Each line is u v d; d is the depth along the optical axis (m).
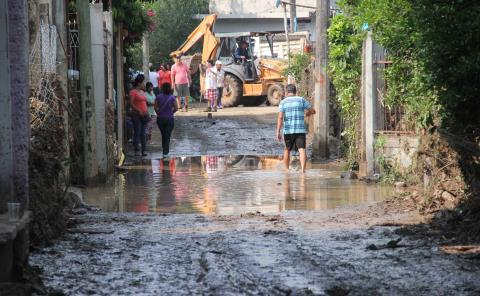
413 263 21.80
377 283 19.70
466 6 27.53
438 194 30.67
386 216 30.55
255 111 93.38
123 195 39.41
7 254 18.36
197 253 23.77
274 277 20.44
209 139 69.38
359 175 45.38
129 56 72.31
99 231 27.69
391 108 43.31
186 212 33.81
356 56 48.50
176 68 97.00
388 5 32.62
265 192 39.97
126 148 63.59
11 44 20.64
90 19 43.41
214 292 18.92
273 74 103.38
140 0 66.38
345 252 23.55
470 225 25.86
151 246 24.92
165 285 19.73
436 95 32.50
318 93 56.00
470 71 27.67
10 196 20.20
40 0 36.31
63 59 38.19
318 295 18.59
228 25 125.62
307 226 28.72
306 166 52.00
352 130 48.62
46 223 25.41
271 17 121.88
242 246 24.73
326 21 55.88
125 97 68.06
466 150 30.14
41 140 30.05
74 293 18.86
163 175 47.66
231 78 103.19
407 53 35.66
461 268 21.00
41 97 33.75
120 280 20.27
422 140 35.03
